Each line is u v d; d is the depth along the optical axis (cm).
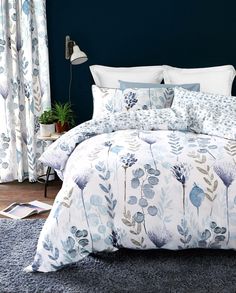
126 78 380
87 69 409
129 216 235
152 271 239
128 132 282
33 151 399
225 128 281
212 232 236
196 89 357
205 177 236
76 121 420
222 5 392
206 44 401
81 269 241
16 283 227
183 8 396
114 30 402
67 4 397
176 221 234
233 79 379
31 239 281
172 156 244
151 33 402
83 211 235
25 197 366
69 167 265
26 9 376
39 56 394
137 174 237
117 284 226
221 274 235
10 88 392
